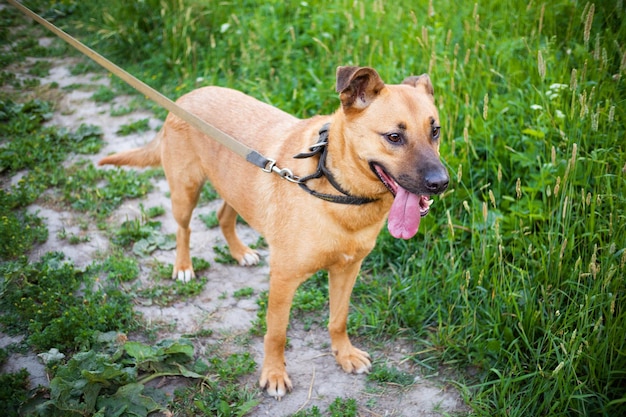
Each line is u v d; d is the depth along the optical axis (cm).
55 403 143
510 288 159
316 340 171
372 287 181
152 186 220
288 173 145
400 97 137
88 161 227
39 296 172
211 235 204
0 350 157
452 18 240
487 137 193
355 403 153
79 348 160
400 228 135
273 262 151
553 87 188
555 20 225
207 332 169
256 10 275
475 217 179
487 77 209
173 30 272
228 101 170
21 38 324
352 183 140
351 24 220
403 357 165
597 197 158
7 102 254
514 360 157
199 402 149
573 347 144
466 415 150
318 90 228
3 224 192
